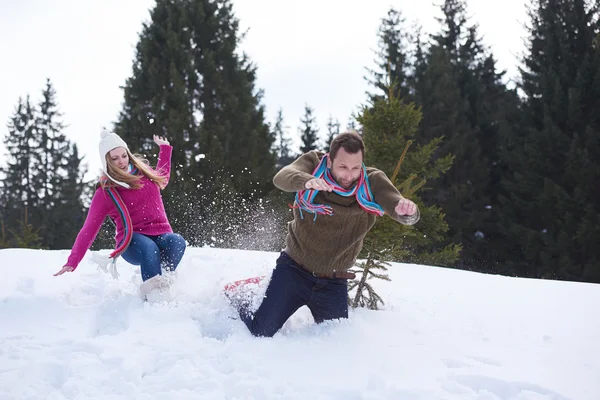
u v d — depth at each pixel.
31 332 3.29
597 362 2.92
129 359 2.80
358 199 3.12
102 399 2.44
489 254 19.44
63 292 4.02
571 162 17.66
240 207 12.51
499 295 4.58
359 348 3.06
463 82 24.86
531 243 17.55
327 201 3.16
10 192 34.31
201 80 19.83
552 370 2.80
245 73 20.47
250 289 3.45
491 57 28.94
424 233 10.11
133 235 3.99
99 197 3.93
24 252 5.38
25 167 35.09
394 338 3.28
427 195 20.52
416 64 23.94
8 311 3.60
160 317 3.45
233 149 18.61
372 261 4.17
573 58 19.75
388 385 2.56
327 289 3.37
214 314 3.49
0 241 16.64
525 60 21.11
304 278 3.32
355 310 3.89
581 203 17.08
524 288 4.86
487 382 2.65
